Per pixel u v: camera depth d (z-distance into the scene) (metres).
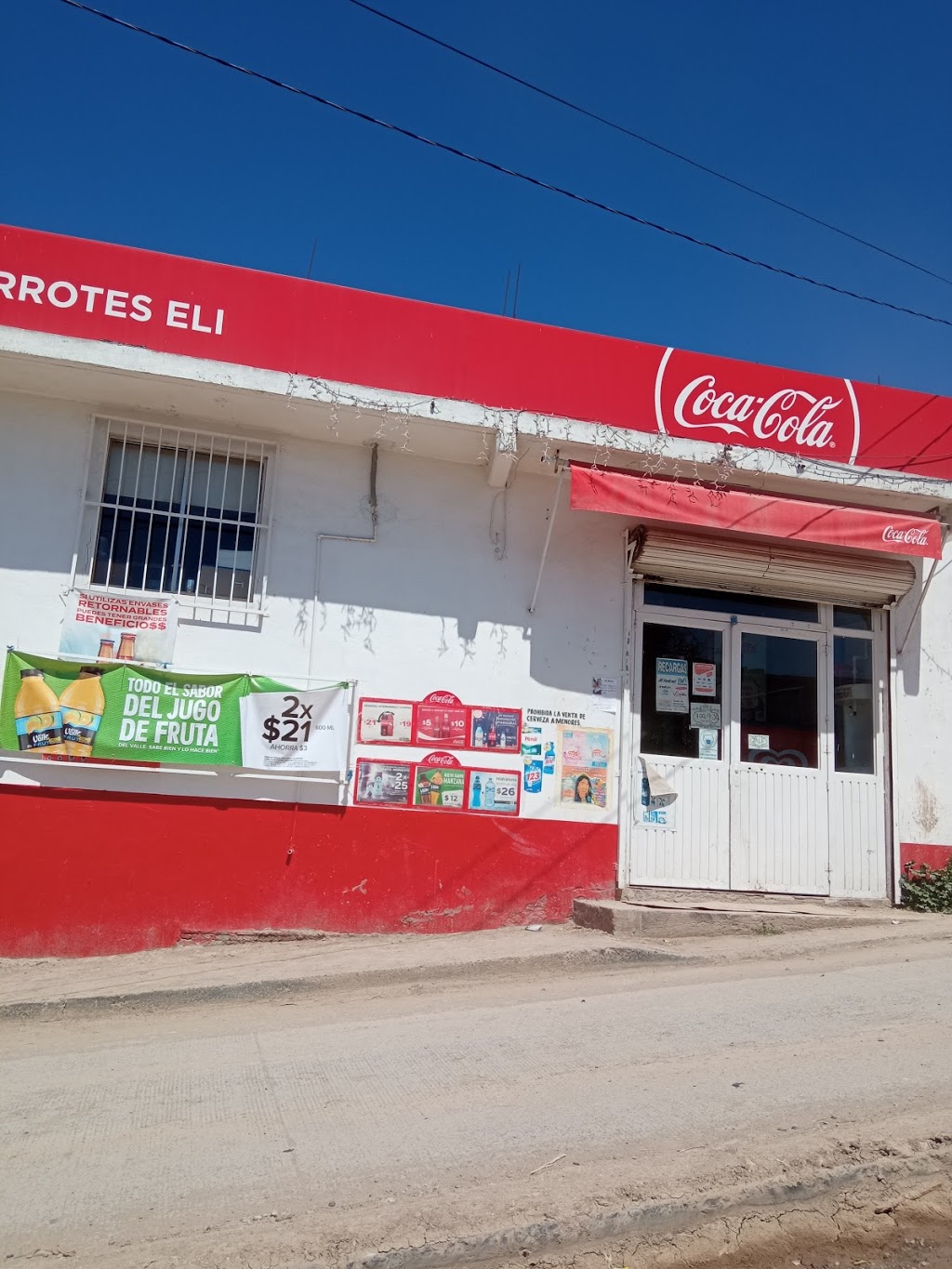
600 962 7.33
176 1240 3.60
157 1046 5.74
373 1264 3.54
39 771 7.60
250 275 8.20
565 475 8.72
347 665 8.27
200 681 7.89
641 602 9.03
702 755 8.98
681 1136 4.36
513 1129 4.45
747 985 6.66
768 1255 3.80
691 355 8.92
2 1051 5.70
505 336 8.60
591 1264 3.68
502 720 8.50
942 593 9.70
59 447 7.96
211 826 7.83
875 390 9.35
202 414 8.13
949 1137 4.35
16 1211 3.80
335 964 7.10
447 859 8.23
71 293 7.85
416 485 8.63
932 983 6.63
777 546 8.99
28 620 7.73
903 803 9.30
